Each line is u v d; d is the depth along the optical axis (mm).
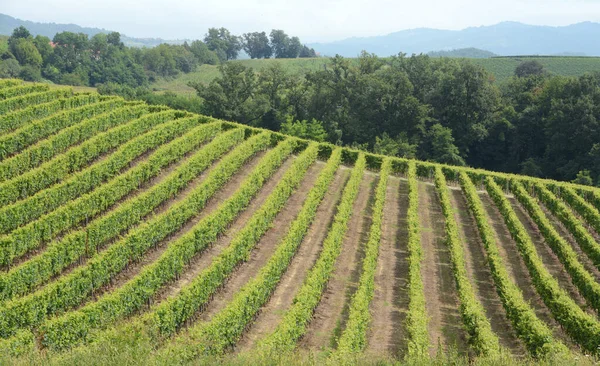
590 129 77312
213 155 49594
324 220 43406
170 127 51906
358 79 94875
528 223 45906
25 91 55438
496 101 94250
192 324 27078
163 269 29156
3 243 28328
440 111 94312
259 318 28438
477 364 20531
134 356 18125
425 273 35469
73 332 23094
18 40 153625
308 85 100375
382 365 20734
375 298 31594
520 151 92812
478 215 43062
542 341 24406
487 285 34406
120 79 157375
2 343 20656
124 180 38531
